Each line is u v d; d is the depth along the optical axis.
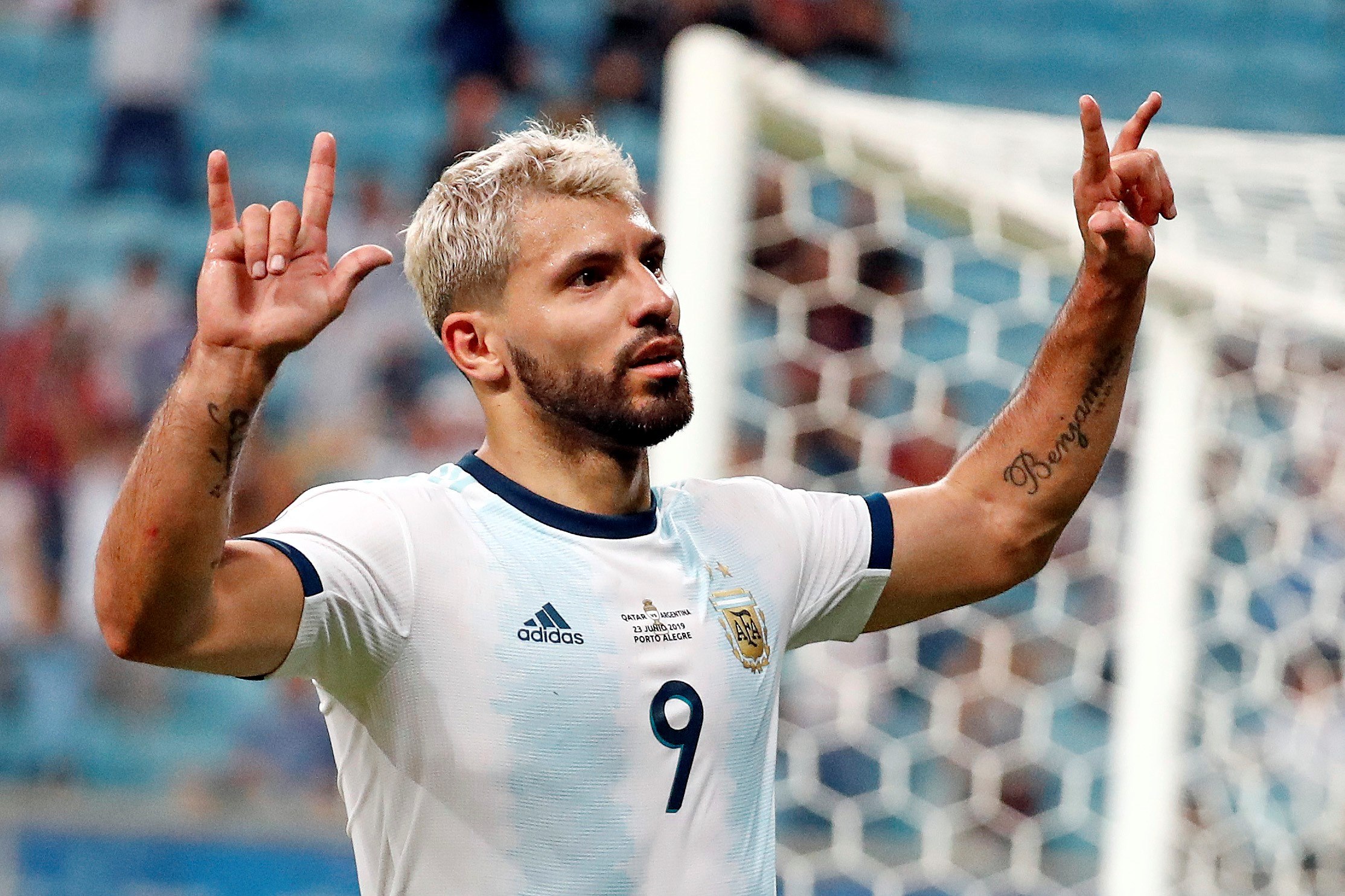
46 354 28.42
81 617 26.38
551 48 36.28
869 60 36.16
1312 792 18.30
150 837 20.14
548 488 7.09
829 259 22.62
